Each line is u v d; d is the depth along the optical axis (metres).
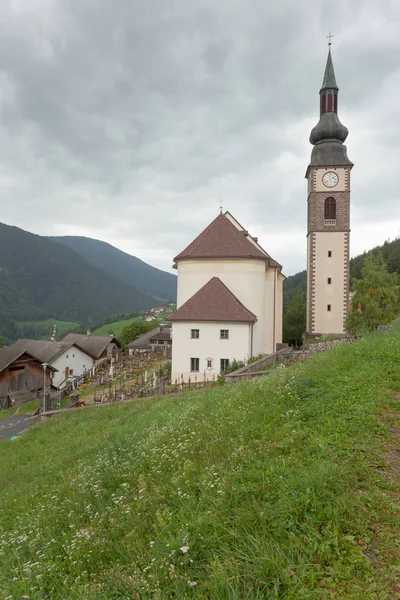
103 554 5.17
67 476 10.76
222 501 5.14
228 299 32.81
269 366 24.20
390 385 8.76
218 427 8.59
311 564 3.83
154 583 3.98
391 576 3.66
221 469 6.07
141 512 5.87
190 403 14.57
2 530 7.97
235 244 36.06
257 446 6.76
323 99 47.78
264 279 36.41
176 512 5.51
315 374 10.46
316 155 47.25
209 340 31.80
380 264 39.91
